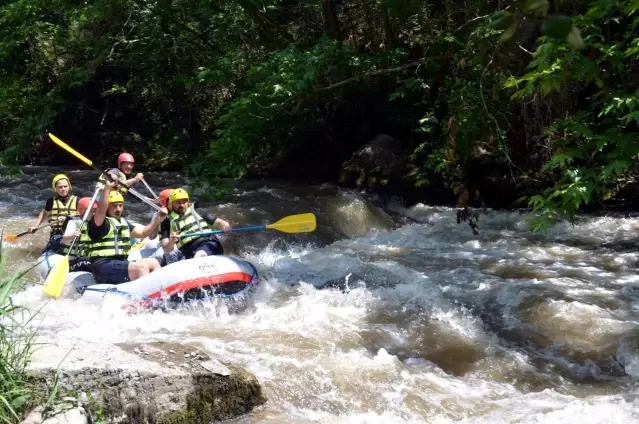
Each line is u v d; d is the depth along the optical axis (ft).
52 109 45.37
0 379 9.77
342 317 18.88
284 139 47.21
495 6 27.32
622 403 13.79
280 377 14.01
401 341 17.37
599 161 17.29
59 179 24.02
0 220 29.78
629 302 20.39
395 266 24.93
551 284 22.38
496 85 26.61
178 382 11.88
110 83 58.29
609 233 31.17
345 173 42.01
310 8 43.09
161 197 22.76
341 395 13.74
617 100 14.26
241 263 20.62
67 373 10.79
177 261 21.57
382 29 41.68
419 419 13.05
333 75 37.32
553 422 12.84
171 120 57.41
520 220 34.32
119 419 11.05
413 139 41.86
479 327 18.49
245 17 42.09
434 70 34.09
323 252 27.84
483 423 12.86
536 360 16.65
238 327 17.54
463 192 28.35
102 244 20.54
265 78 32.60
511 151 35.99
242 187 40.98
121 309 18.63
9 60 56.49
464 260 26.40
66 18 52.75
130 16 45.55
